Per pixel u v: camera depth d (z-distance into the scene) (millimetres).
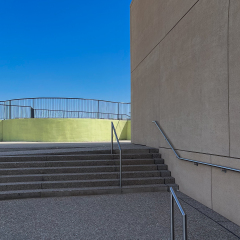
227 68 3656
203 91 4324
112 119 17391
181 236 2969
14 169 5430
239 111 3383
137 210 3963
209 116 4129
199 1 4473
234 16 3504
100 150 6520
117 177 5570
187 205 4250
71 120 15367
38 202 4434
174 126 5586
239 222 3330
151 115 7266
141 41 8367
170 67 5828
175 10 5539
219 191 3818
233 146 3506
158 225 3326
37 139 15305
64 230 3158
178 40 5375
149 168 5945
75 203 4363
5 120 16922
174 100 5586
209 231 3125
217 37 3914
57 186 5074
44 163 5746
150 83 7367
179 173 5309
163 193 5090
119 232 3094
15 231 3127
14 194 4664
